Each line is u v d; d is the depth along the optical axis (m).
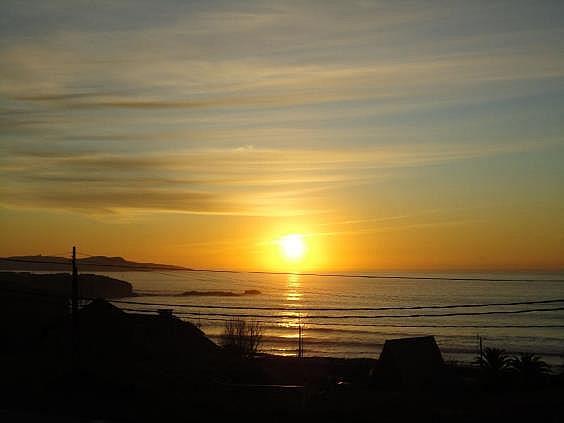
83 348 48.66
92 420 23.28
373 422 25.56
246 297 173.12
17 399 28.06
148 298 129.88
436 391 46.28
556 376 51.31
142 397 29.53
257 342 74.19
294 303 163.50
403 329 127.19
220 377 44.41
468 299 151.88
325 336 116.06
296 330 124.62
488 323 133.50
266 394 32.72
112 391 30.72
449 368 54.88
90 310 53.50
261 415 26.53
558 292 158.88
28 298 56.44
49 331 52.12
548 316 146.38
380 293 187.12
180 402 28.58
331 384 47.50
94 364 41.78
